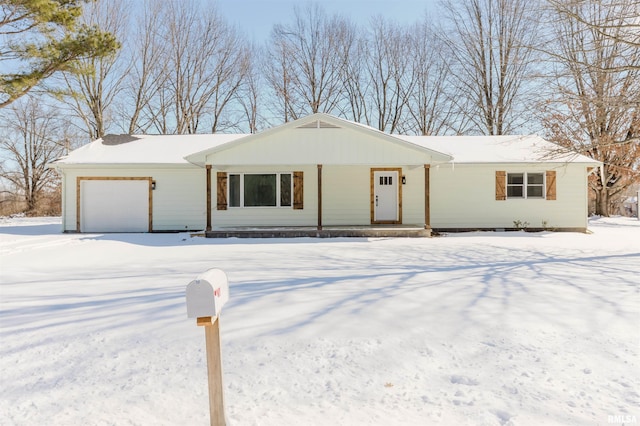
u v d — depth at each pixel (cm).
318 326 381
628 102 984
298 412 235
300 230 1322
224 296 228
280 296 495
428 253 939
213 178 1522
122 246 1098
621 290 525
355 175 1538
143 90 2919
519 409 234
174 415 236
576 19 1008
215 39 3117
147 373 289
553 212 1491
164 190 1528
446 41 2836
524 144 1630
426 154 1301
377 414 232
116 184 1519
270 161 1302
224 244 1150
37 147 3319
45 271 717
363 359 307
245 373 285
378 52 3183
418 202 1530
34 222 2234
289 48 3200
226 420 218
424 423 222
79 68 1345
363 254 927
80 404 249
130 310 443
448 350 322
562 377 273
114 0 2684
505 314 416
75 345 344
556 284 565
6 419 233
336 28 3191
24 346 344
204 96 3152
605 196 2258
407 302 466
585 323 384
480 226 1503
